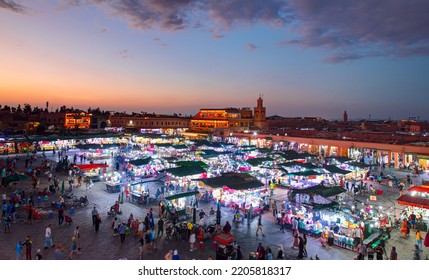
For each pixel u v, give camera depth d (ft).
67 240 61.26
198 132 250.98
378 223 67.51
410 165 138.92
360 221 64.75
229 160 134.41
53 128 285.23
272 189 98.17
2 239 61.05
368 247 57.67
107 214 76.95
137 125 322.34
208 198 88.94
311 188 76.07
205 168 106.42
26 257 52.54
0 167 123.85
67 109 385.29
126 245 59.67
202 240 61.26
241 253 54.90
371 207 78.84
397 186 108.47
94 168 109.09
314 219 68.49
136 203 86.79
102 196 93.81
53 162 151.12
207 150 146.51
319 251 58.34
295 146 183.83
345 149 161.79
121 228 60.64
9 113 309.63
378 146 146.20
